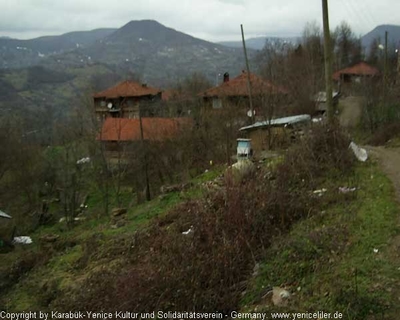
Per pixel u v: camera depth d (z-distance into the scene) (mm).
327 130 12953
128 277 8977
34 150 31703
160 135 26297
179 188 17281
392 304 5633
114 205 25078
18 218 26266
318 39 51688
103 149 29297
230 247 8508
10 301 10992
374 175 11211
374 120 23047
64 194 27547
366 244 7289
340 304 5969
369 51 65000
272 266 7777
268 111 24453
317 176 11719
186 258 8820
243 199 9883
